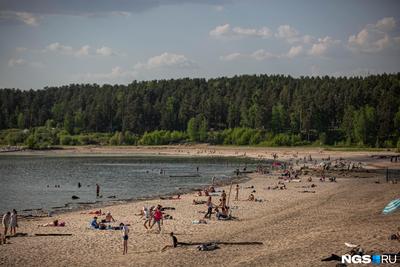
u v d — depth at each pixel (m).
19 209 52.84
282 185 71.88
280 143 190.12
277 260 25.66
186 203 53.81
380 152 154.88
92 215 45.78
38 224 40.53
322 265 24.14
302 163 125.06
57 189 72.50
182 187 74.56
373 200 50.22
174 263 26.23
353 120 182.88
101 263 27.12
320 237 30.75
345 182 75.00
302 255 26.38
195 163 132.25
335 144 183.38
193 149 191.62
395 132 177.88
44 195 65.38
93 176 93.94
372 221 37.00
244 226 37.47
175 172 102.94
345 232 32.12
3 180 86.31
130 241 32.97
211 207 42.94
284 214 42.84
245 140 199.62
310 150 168.75
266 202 52.72
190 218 42.84
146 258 27.78
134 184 79.56
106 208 50.81
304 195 58.59
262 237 32.16
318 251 27.06
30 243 32.50
